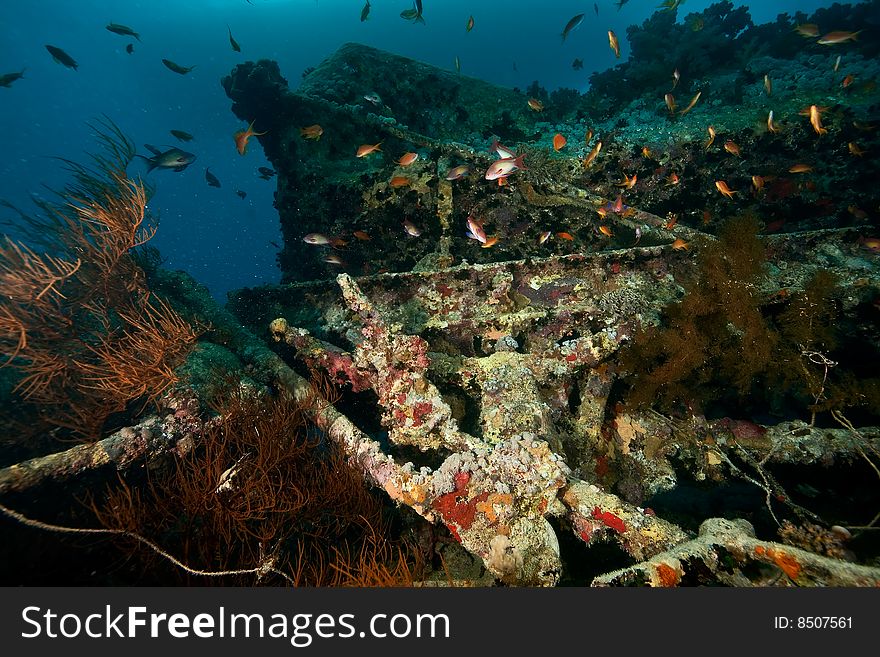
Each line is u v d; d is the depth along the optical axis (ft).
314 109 22.58
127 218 15.64
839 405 12.37
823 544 9.21
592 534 9.60
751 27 33.37
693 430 14.02
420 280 17.87
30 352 13.89
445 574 10.84
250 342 16.81
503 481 9.42
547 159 19.92
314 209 22.49
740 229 13.19
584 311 15.38
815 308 12.41
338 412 13.07
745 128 18.56
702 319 13.56
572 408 14.87
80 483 12.03
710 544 7.86
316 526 11.55
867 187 17.42
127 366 12.76
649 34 30.99
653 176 19.49
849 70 20.51
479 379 14.05
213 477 10.93
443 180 19.92
